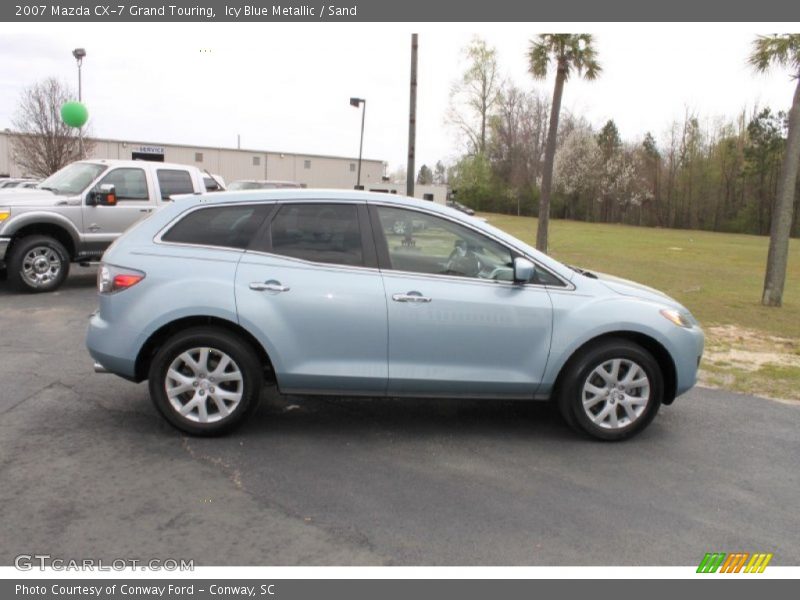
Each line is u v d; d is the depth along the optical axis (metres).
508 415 5.47
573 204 70.94
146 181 11.14
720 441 5.06
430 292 4.64
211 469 4.20
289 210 4.73
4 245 9.87
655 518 3.78
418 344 4.64
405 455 4.56
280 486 4.00
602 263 19.98
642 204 68.62
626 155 69.44
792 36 10.34
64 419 4.96
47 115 35.19
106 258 4.66
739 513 3.89
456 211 4.93
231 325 4.65
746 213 63.84
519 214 72.62
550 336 4.74
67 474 4.05
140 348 4.54
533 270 4.63
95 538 3.35
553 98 15.02
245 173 59.12
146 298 4.51
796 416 5.75
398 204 4.82
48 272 10.41
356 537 3.46
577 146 68.94
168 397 4.59
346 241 4.71
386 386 4.69
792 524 3.78
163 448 4.49
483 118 69.94
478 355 4.71
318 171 63.22
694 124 67.88
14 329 7.94
